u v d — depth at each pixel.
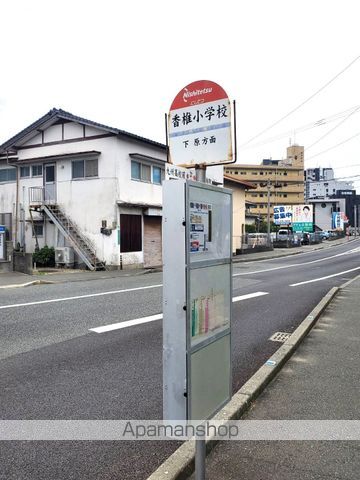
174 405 2.44
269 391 4.20
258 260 26.75
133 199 19.41
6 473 2.79
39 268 18.92
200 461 2.44
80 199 19.28
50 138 20.39
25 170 21.27
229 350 2.99
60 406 3.89
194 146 3.06
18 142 21.00
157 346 5.99
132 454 3.06
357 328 7.06
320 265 22.56
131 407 3.88
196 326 2.49
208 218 2.65
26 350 5.73
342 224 71.81
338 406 3.83
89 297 10.29
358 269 20.23
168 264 2.42
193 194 2.44
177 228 2.39
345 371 4.82
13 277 14.25
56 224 19.08
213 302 2.73
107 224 18.50
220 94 2.95
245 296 10.99
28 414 3.72
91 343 6.12
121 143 18.64
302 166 86.81
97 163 18.83
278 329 7.26
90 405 3.92
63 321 7.56
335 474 2.74
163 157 21.61
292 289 12.52
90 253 18.53
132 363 5.20
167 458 2.96
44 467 2.87
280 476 2.71
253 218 49.75
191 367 2.43
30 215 20.33
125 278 15.11
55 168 20.12
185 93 3.11
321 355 5.47
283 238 45.47
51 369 4.95
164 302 2.45
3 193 22.20
